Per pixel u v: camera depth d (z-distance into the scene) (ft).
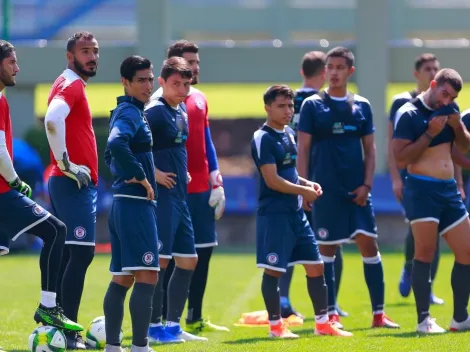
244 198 238.27
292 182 97.45
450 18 357.82
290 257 97.86
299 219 97.66
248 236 237.66
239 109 361.51
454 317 100.83
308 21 362.53
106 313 81.82
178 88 96.37
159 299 98.12
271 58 243.60
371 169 107.04
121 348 83.82
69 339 90.22
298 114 118.93
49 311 85.61
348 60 105.91
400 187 121.49
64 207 90.99
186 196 99.66
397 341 90.89
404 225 230.89
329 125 105.50
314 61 118.32
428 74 122.93
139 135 80.64
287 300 117.39
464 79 239.09
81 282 91.66
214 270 179.42
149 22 239.91
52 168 92.84
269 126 96.73
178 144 97.91
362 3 236.84
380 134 238.48
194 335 101.71
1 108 84.64
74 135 91.25
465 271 99.60
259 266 97.04
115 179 81.10
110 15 328.49
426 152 99.19
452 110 96.17
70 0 285.64
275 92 95.55
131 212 79.41
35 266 188.44
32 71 246.88
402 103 122.52
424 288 99.25
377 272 106.01
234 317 119.44
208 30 365.61
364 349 85.81
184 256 98.89
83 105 91.61
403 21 359.25
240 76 244.01
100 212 234.38
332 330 98.17
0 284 156.87
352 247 230.48
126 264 79.46
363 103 107.55
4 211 84.99
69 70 91.56
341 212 105.70
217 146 296.30
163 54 240.53
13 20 279.69
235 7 363.97
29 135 241.96
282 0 363.76
